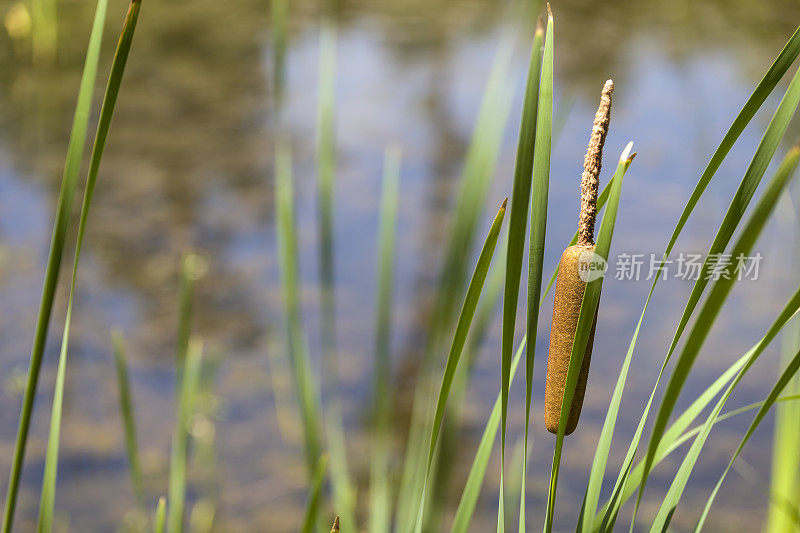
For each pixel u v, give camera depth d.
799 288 2.25
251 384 6.64
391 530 5.30
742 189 2.23
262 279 8.05
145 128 11.25
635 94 12.03
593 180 2.29
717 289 2.21
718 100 11.41
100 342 7.12
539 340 6.81
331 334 2.83
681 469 2.37
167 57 14.05
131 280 7.95
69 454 5.99
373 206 9.38
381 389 2.79
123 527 5.34
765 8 16.77
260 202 9.45
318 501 2.63
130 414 2.86
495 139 2.61
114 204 9.26
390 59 14.14
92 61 2.33
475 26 16.14
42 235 8.58
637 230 8.59
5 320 7.32
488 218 8.63
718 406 2.35
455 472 5.97
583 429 6.47
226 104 12.15
